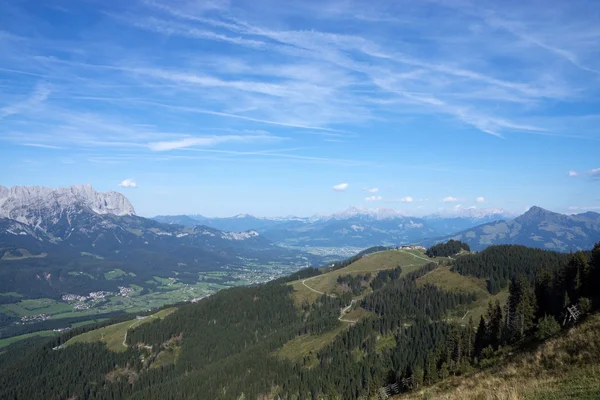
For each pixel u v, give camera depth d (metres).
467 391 47.03
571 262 127.88
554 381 39.91
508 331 117.12
